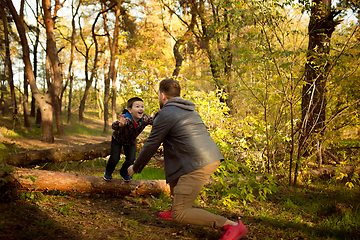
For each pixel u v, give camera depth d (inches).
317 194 168.4
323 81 187.0
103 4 781.3
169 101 102.7
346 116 208.8
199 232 110.6
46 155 211.2
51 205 125.3
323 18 201.2
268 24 182.1
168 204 144.0
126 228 109.8
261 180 164.4
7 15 611.2
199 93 258.2
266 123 193.5
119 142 139.0
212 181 169.0
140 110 131.9
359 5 174.2
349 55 178.2
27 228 97.2
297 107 231.5
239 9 197.9
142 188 154.4
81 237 96.5
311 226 120.0
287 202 149.1
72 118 1064.2
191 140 94.0
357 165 198.4
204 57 372.2
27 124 659.4
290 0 182.5
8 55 609.9
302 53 186.5
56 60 492.7
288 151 217.5
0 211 106.4
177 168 95.2
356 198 158.2
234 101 264.2
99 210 129.3
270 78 191.6
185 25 503.5
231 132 231.6
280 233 113.1
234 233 91.0
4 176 118.2
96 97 1256.8
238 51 202.8
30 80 477.4
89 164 268.4
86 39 970.1
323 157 243.1
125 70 331.3
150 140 98.2
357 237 107.3
